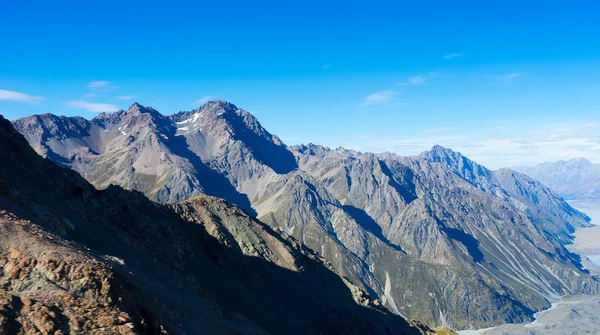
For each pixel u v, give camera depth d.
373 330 161.38
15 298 36.69
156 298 53.72
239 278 137.62
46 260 42.22
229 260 141.00
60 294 39.06
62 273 41.66
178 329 50.94
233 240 160.88
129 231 102.81
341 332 143.75
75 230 68.25
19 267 40.62
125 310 42.31
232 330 63.62
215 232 154.62
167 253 99.56
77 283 41.41
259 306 126.88
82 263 43.91
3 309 34.88
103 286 42.41
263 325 111.69
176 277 83.31
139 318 44.12
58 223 62.25
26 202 62.62
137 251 83.88
